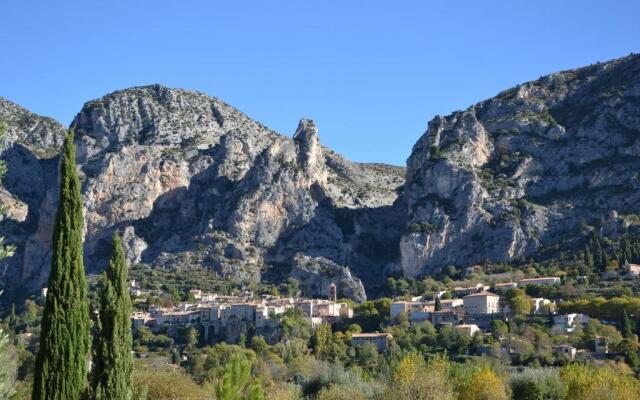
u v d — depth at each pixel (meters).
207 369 177.25
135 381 104.06
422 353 199.50
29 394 75.06
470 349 197.88
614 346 183.75
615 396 110.50
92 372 59.78
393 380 121.00
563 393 122.75
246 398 62.19
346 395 117.69
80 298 57.91
